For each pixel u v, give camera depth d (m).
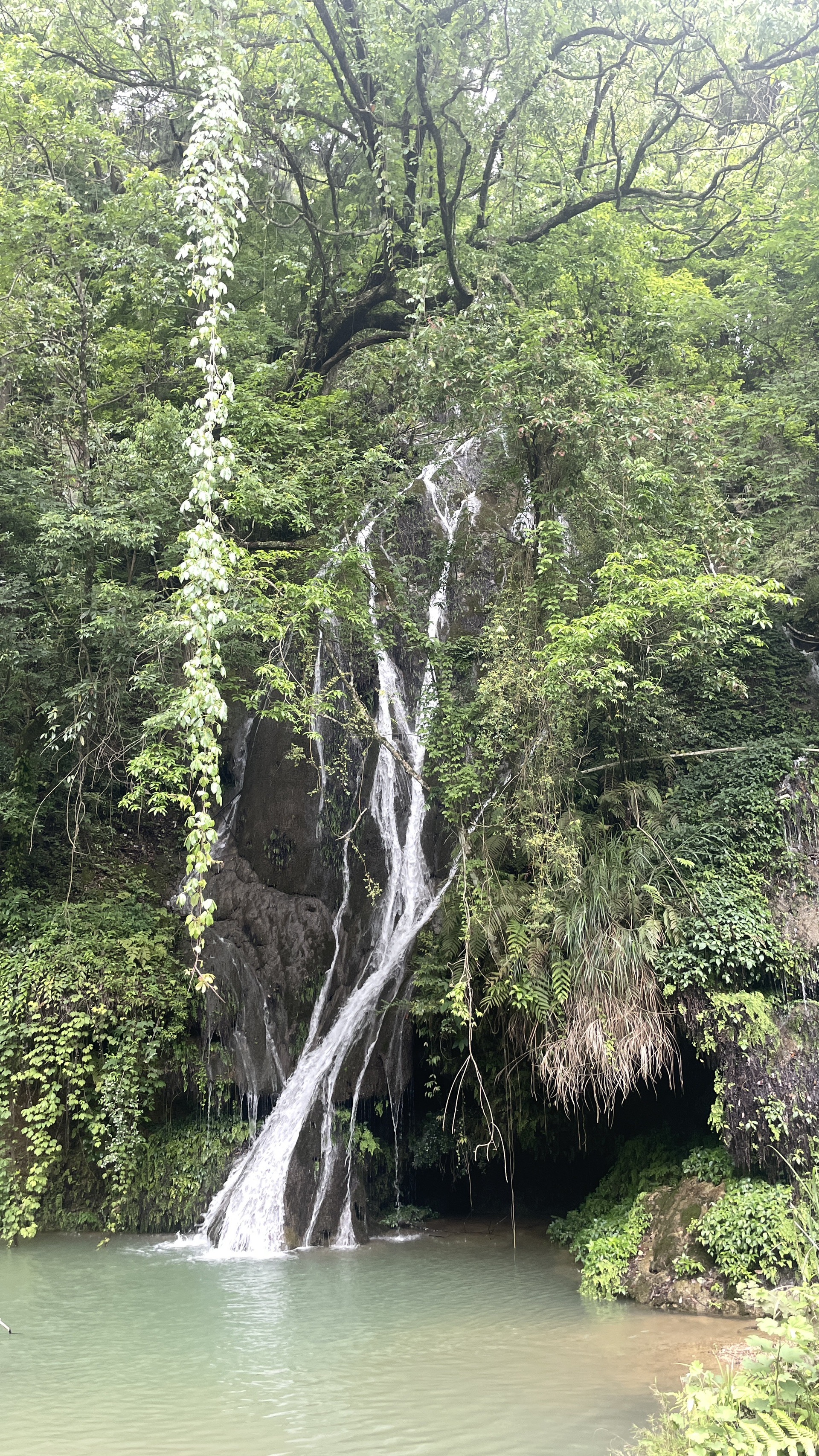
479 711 11.93
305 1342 7.12
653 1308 7.93
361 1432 5.52
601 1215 9.95
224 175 7.77
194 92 16.17
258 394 15.53
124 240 14.46
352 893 12.47
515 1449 5.25
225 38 10.00
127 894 13.38
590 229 17.22
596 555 12.25
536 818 10.59
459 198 17.03
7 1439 5.46
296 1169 10.55
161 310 16.72
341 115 17.66
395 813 13.02
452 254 16.05
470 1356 6.79
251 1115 11.21
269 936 12.09
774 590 12.39
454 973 10.55
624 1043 8.90
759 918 9.38
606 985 9.24
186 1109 11.49
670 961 9.17
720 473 13.41
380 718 13.31
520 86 15.01
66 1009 11.22
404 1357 6.77
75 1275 9.05
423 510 15.84
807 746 11.27
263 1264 9.44
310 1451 5.28
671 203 18.81
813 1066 8.41
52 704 12.80
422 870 12.55
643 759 11.41
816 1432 4.24
